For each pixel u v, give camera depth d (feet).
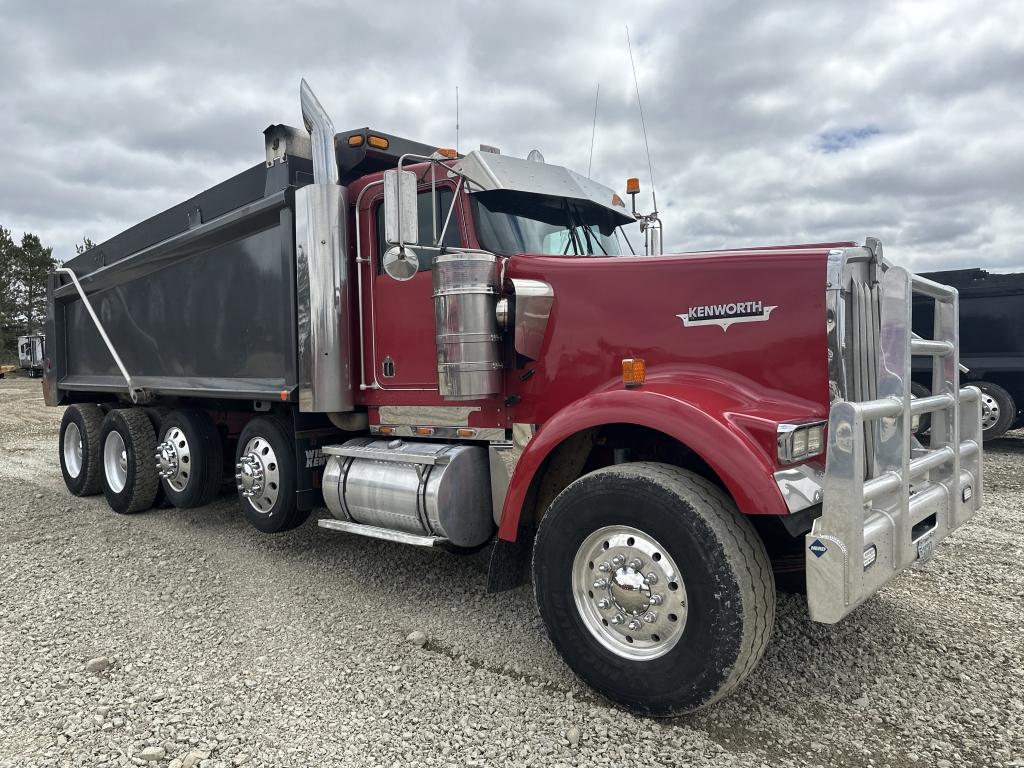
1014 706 9.68
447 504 12.84
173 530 19.89
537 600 10.38
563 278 12.14
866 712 9.59
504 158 13.67
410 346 14.26
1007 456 30.86
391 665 11.12
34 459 35.09
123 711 9.77
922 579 14.69
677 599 9.11
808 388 9.96
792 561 11.35
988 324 33.42
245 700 10.05
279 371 16.55
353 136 15.48
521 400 12.68
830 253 9.93
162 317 21.13
